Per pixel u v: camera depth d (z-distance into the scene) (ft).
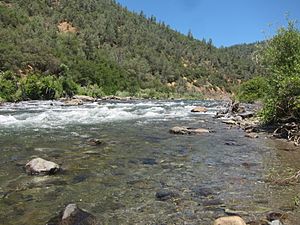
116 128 67.41
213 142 52.39
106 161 39.32
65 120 80.28
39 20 491.31
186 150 46.14
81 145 48.39
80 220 22.34
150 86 429.38
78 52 413.59
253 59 68.59
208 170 35.78
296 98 55.88
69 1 639.76
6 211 24.23
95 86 272.10
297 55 61.21
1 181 30.91
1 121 75.92
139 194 28.17
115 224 22.26
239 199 26.91
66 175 33.37
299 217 23.17
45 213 23.93
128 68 463.42
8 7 483.10
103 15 649.61
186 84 541.34
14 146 46.70
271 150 46.14
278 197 27.30
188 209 24.90
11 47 299.79
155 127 69.51
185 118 87.76
